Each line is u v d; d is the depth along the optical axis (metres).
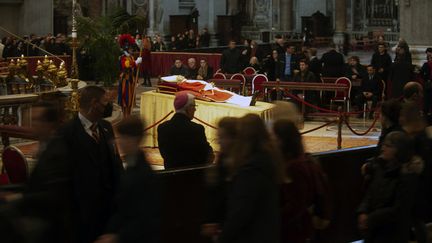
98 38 24.53
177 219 7.29
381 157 7.32
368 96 18.66
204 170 7.48
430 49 18.52
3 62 21.30
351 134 16.72
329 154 8.69
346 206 8.91
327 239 8.69
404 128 8.01
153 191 5.68
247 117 5.87
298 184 6.48
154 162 13.51
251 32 45.28
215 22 45.03
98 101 6.88
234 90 19.64
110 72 24.64
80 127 6.82
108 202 6.90
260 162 5.71
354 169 8.99
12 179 8.47
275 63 21.42
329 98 19.09
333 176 8.74
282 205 6.53
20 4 31.92
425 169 7.88
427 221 8.90
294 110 6.72
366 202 7.37
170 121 8.66
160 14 42.44
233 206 5.67
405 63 18.02
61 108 6.80
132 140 5.70
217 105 13.71
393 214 7.16
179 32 42.31
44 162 6.12
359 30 43.59
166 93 14.76
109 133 6.98
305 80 18.75
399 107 8.10
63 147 6.24
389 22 42.75
